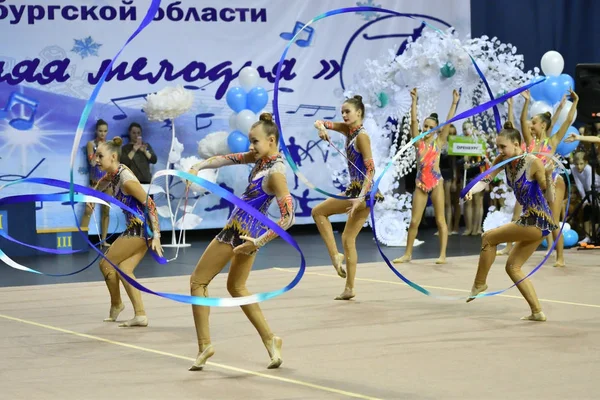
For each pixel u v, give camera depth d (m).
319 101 18.16
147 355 6.93
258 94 15.73
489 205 17.86
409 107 15.04
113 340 7.59
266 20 17.78
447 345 7.16
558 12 20.12
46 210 16.09
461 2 19.14
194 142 17.33
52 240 15.17
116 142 7.95
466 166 16.50
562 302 9.29
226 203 17.38
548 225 8.13
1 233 7.71
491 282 10.89
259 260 13.83
